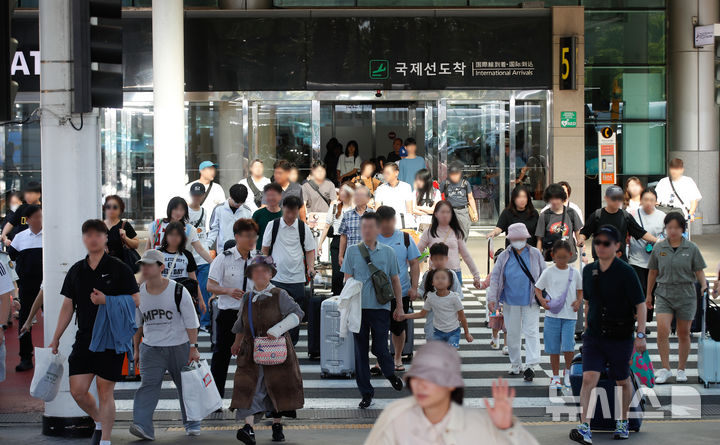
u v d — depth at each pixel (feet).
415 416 14.11
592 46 84.58
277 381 26.78
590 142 84.99
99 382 25.49
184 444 27.22
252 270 26.94
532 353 35.40
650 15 84.69
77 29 27.37
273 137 78.89
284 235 35.19
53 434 28.22
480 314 51.34
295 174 54.24
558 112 79.25
